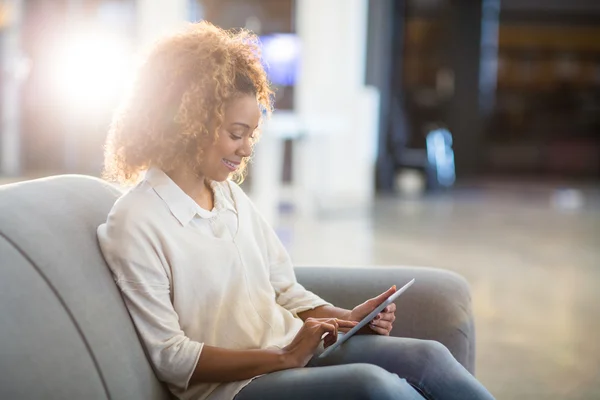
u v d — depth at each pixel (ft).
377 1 29.58
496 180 37.65
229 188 5.01
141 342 4.46
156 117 4.49
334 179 28.22
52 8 29.55
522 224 22.70
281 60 28.86
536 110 44.34
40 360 3.74
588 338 11.27
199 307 4.60
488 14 40.24
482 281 14.96
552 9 42.11
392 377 4.21
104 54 29.73
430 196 29.91
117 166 4.68
